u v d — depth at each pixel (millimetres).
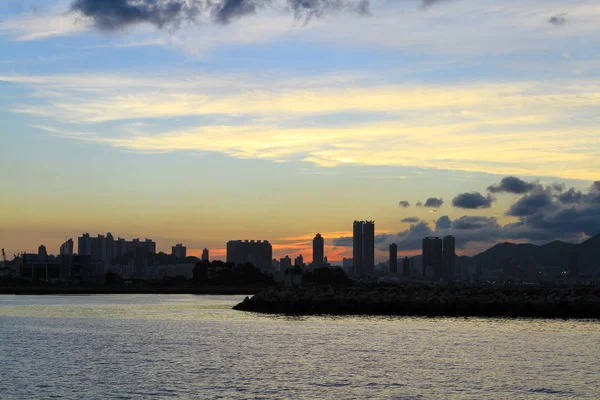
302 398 59625
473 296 157500
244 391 62250
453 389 63375
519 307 146500
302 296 170875
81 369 74000
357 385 65062
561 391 62594
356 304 159125
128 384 65312
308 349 89312
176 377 69000
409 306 154250
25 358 82562
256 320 138000
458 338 100312
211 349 90062
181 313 162750
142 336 106438
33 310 177000
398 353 85062
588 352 85000
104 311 172250
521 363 77000
